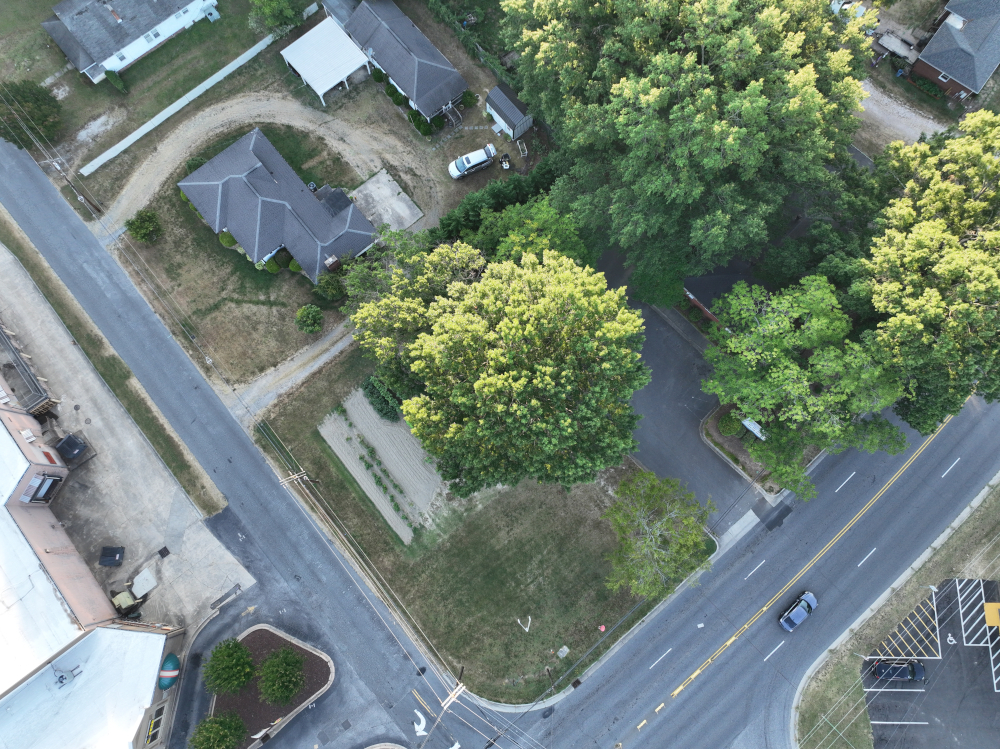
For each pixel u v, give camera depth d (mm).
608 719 50031
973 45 55469
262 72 58500
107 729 44219
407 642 50844
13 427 48438
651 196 43188
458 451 42062
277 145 57562
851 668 50312
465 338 38719
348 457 53469
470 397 39312
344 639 50812
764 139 39938
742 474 53156
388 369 47344
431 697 50094
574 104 44594
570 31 43156
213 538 52000
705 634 51062
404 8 59875
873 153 57531
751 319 44281
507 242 46531
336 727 49594
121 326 54562
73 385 53469
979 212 40344
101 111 57156
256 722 48781
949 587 51438
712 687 50312
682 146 39781
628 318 39938
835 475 53250
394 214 57188
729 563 52094
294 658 48281
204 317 55094
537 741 49750
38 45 57406
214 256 55688
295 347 55000
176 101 57719
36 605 44844
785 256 46844
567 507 52719
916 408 45375
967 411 53562
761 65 41344
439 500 52781
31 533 47031
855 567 51938
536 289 40625
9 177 55688
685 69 39375
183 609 50844
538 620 51156
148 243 55562
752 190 44500
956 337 38562
